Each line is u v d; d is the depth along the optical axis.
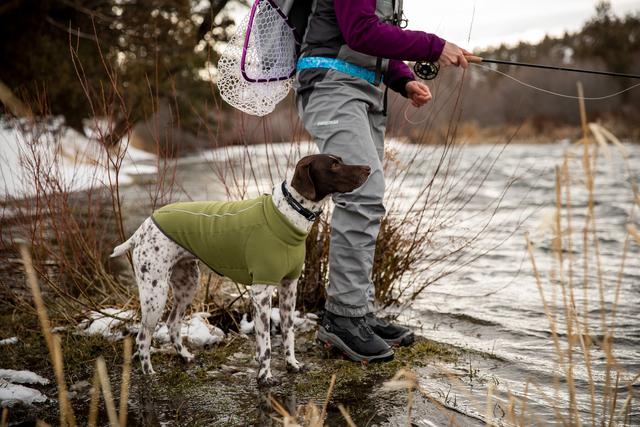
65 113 11.19
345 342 3.20
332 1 3.12
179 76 14.75
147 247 3.05
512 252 5.93
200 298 4.09
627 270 5.10
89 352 3.37
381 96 3.29
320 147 3.17
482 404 2.67
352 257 3.15
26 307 3.91
